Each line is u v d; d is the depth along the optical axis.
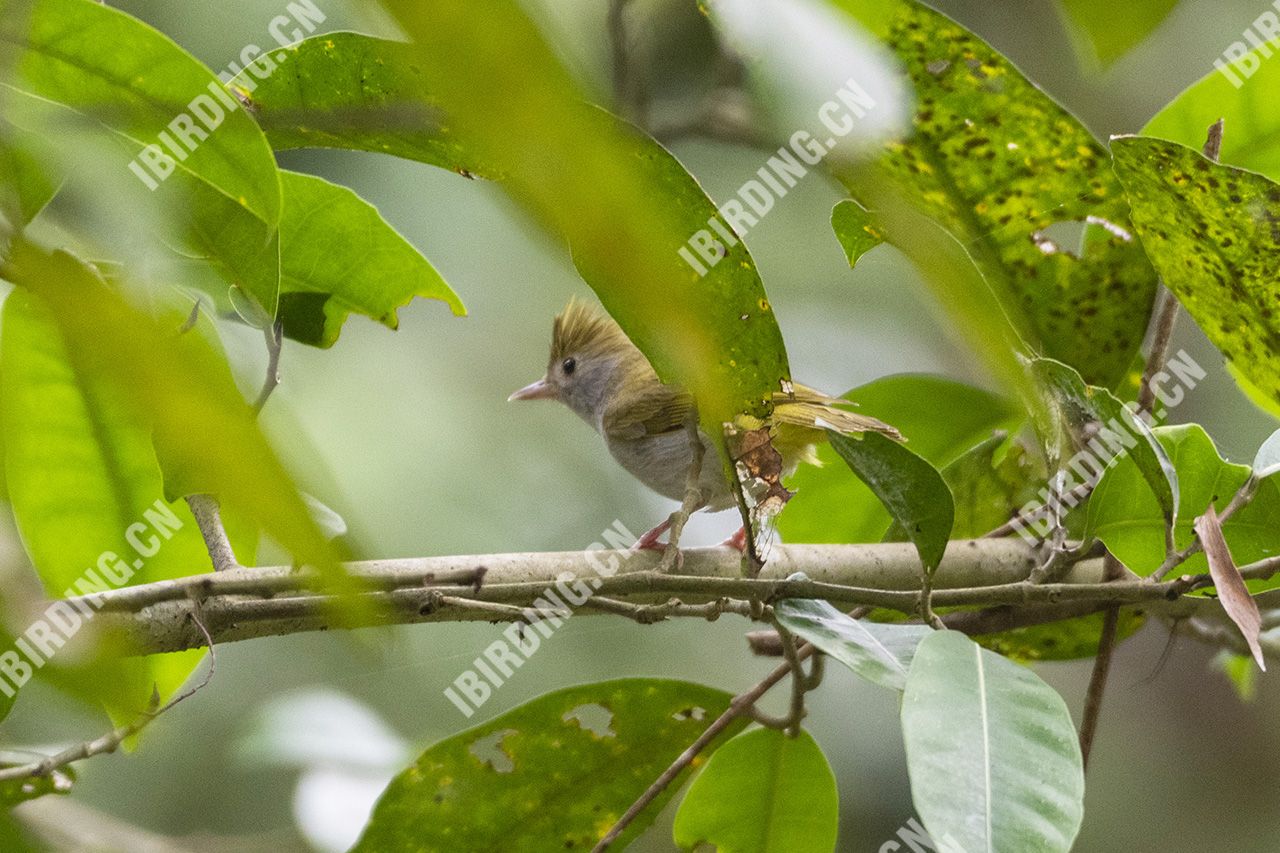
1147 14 4.79
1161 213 4.88
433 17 1.32
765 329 4.46
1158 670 6.46
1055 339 6.25
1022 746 3.85
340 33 4.51
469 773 5.76
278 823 9.98
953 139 5.38
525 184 1.47
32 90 3.79
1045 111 5.22
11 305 5.67
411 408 11.07
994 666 4.18
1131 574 5.61
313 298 6.21
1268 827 11.85
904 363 11.70
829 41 2.69
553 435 11.90
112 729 5.03
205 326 5.77
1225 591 4.40
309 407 10.58
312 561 1.47
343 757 8.40
